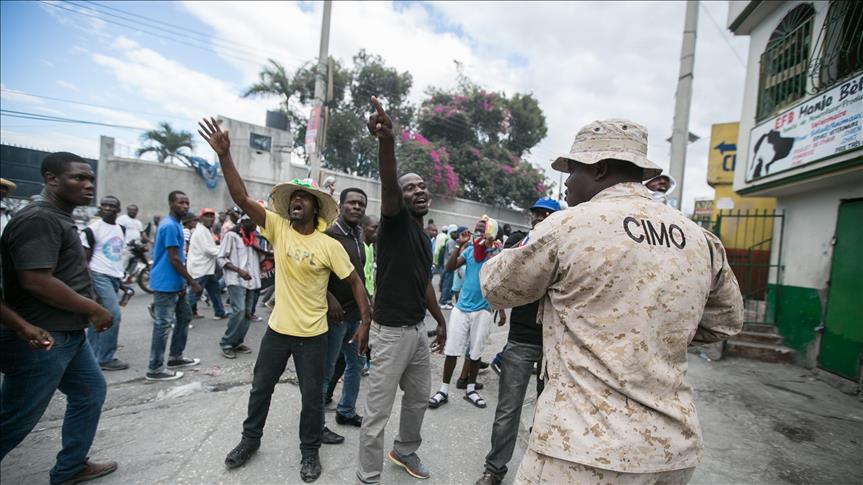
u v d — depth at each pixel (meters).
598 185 1.48
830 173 4.42
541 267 1.36
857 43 4.26
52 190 2.38
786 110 5.23
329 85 10.64
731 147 9.02
